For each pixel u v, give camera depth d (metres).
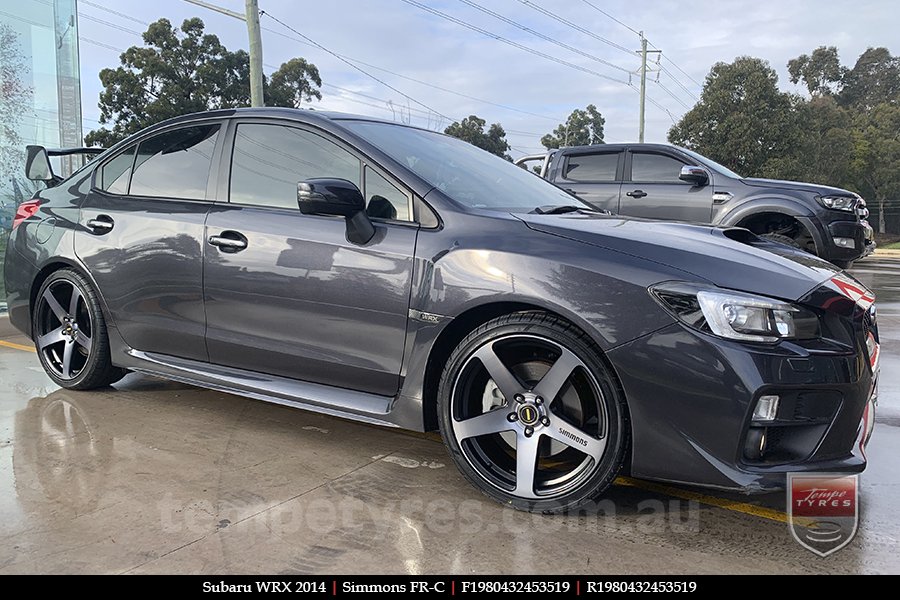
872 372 2.49
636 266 2.37
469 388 2.63
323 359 2.95
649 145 7.82
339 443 3.26
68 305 3.93
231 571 2.09
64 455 3.01
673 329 2.26
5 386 4.11
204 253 3.24
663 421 2.29
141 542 2.25
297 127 3.20
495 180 3.29
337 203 2.66
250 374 3.23
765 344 2.22
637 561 2.21
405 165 2.93
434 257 2.65
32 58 6.43
